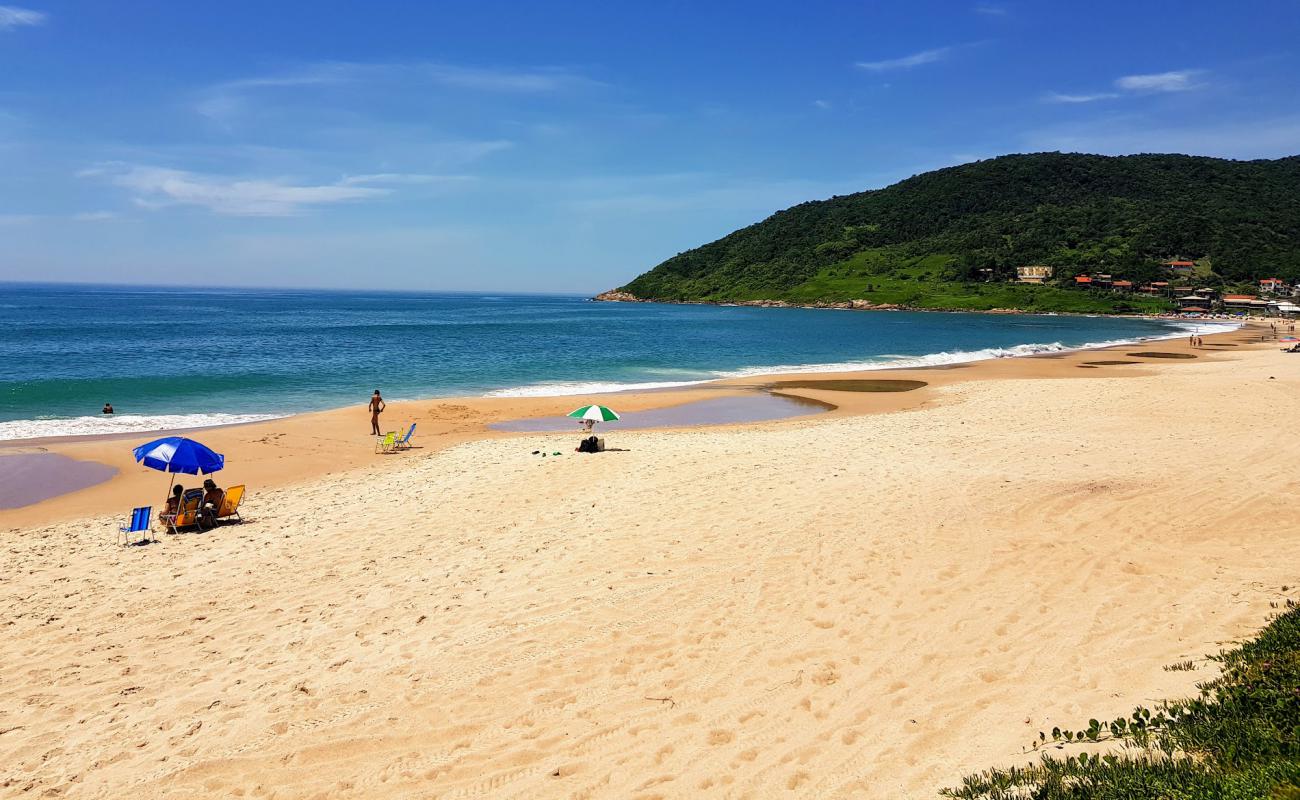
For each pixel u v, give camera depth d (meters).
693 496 13.45
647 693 6.69
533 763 5.70
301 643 8.11
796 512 12.05
